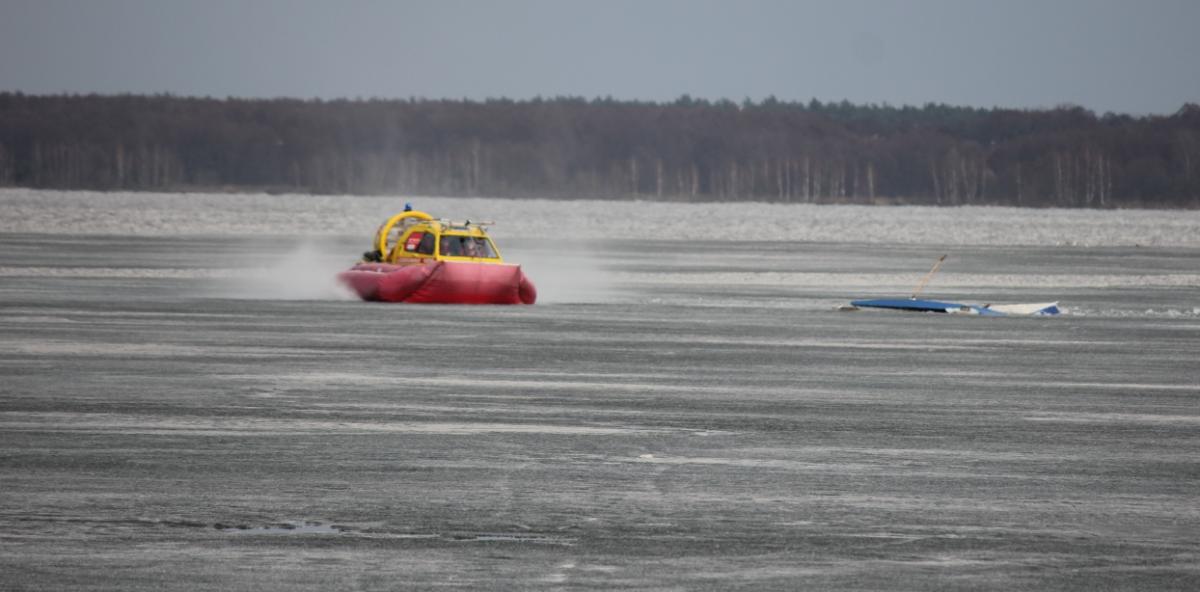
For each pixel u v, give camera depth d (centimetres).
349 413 5653
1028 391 6675
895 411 5962
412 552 3509
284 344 8156
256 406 5791
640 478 4434
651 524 3825
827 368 7506
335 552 3500
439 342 8431
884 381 6988
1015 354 8319
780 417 5744
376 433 5191
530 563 3419
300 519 3831
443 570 3350
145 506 3950
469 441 5053
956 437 5303
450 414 5678
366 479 4359
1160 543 3681
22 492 4100
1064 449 5059
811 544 3634
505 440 5088
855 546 3619
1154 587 3281
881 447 5056
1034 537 3734
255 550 3506
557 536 3681
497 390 6412
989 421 5716
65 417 5422
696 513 3959
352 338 8556
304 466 4547
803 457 4838
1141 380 7144
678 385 6712
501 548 3553
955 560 3494
